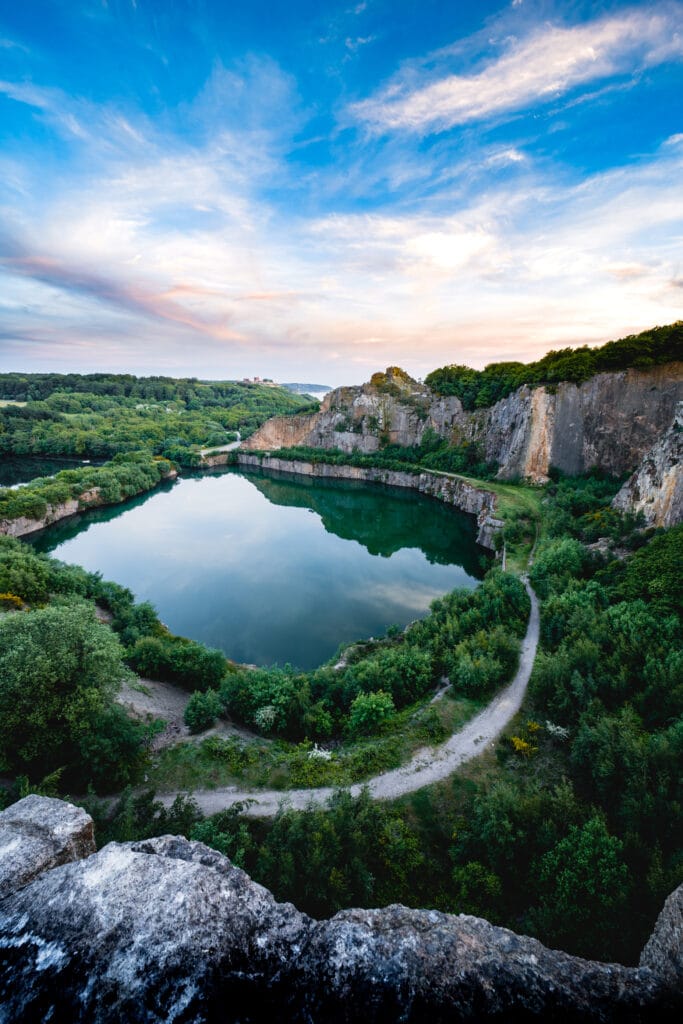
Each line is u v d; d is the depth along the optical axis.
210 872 7.99
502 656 33.28
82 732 21.86
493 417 110.31
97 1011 5.96
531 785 22.28
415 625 41.41
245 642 47.00
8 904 7.43
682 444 45.66
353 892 17.25
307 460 147.00
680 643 27.66
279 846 18.27
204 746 25.42
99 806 19.55
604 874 16.00
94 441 149.25
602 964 7.34
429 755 25.61
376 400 146.25
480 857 19.48
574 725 26.48
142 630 41.06
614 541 47.72
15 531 83.81
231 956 6.84
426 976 6.80
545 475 88.19
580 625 33.53
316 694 31.34
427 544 81.88
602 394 82.94
